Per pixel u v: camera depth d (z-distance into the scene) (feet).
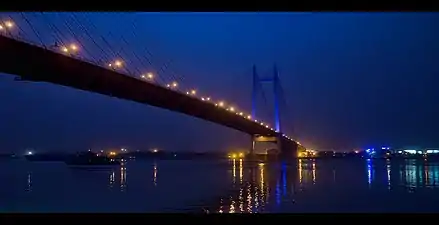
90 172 198.90
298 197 73.72
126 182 123.34
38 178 149.59
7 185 114.32
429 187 95.55
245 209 58.80
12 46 68.23
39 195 85.92
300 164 272.92
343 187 94.68
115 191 93.86
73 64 80.69
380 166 253.24
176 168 244.01
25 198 80.12
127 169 232.94
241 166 255.50
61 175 170.30
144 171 204.23
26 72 76.64
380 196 75.66
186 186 104.01
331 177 135.44
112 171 208.23
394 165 273.95
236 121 190.08
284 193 81.30
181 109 134.82
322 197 73.72
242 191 86.94
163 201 71.36
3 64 72.18
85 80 87.71
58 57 76.79
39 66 75.77
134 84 101.76
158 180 130.62
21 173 193.67
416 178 129.29
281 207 60.13
